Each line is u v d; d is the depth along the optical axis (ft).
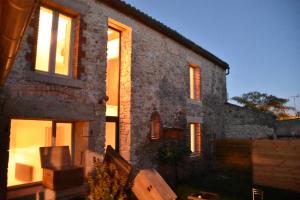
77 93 18.10
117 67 24.84
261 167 27.86
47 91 16.20
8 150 14.05
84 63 18.78
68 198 16.40
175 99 29.40
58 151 16.65
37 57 16.76
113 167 14.16
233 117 41.45
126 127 23.08
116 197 13.38
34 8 6.03
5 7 5.64
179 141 29.58
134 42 24.07
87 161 17.93
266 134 41.81
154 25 26.13
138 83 24.21
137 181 13.75
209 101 37.45
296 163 25.52
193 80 35.40
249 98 84.69
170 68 28.99
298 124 50.44
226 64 42.39
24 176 15.96
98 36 20.10
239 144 35.70
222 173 35.19
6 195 13.84
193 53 34.04
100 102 19.75
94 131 18.99
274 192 25.71
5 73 10.00
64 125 18.52
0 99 13.83
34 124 16.80
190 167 31.45
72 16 18.84
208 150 36.11
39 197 16.37
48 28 17.54
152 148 25.21
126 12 22.90
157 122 26.11
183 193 24.25
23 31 7.04
